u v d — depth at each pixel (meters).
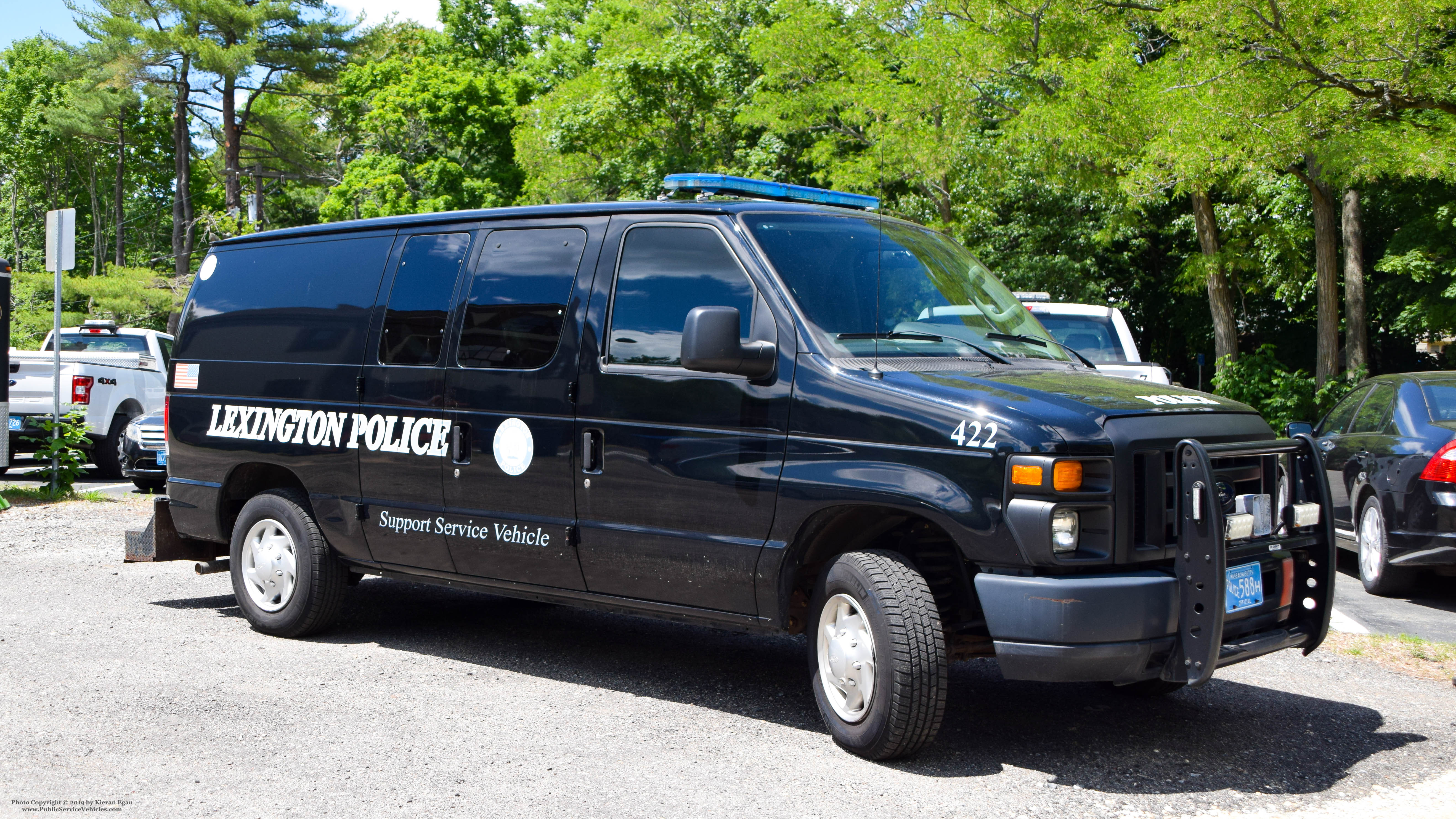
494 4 52.62
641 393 5.11
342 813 3.89
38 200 65.00
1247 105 13.47
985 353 5.01
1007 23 19.20
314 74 45.47
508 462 5.52
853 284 5.04
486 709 5.16
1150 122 15.89
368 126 44.50
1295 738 4.88
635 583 5.17
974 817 3.93
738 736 4.82
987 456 4.20
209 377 6.92
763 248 4.96
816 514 4.60
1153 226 27.39
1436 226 23.61
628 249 5.34
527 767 4.39
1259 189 22.48
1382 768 4.49
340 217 44.25
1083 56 18.88
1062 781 4.31
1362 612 7.77
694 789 4.17
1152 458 4.25
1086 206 26.88
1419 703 5.42
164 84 45.88
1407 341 29.41
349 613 7.23
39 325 43.62
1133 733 4.94
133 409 16.02
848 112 23.94
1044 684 5.79
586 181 33.34
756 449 4.75
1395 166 13.38
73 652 6.05
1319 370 20.02
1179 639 4.20
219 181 61.25
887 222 5.61
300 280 6.61
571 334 5.38
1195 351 33.75
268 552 6.55
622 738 4.77
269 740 4.65
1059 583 4.05
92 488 14.65
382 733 4.78
